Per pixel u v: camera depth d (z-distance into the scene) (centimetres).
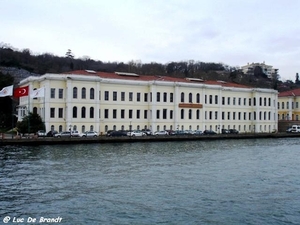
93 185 3947
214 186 3984
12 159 5662
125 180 4234
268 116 13562
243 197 3528
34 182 4034
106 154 6531
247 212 3066
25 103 10694
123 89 10662
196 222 2812
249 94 13250
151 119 10962
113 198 3425
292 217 2956
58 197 3431
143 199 3403
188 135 9994
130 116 10794
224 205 3250
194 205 3234
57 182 4053
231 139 10775
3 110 12456
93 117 9900
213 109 12200
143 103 11006
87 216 2908
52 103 9469
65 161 5566
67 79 9494
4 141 7550
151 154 6675
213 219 2884
